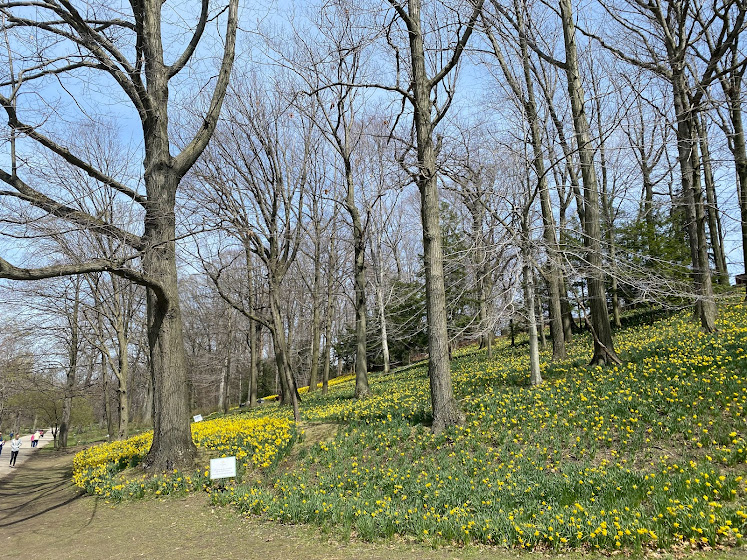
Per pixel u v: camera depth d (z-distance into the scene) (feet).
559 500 19.62
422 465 27.50
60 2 30.17
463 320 45.57
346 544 19.48
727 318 50.14
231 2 38.14
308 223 74.74
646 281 33.68
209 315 135.85
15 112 29.63
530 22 47.14
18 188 29.76
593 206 40.34
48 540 25.18
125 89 34.65
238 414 86.89
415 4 35.68
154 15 35.83
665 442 23.68
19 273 26.21
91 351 108.37
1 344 79.30
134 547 22.26
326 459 31.42
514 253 34.06
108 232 31.65
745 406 24.16
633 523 16.11
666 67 46.42
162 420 34.22
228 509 26.35
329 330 79.15
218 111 37.68
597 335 39.78
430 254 34.12
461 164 39.14
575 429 27.58
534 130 42.68
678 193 49.62
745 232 51.01
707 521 15.38
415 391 55.47
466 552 17.21
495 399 36.04
